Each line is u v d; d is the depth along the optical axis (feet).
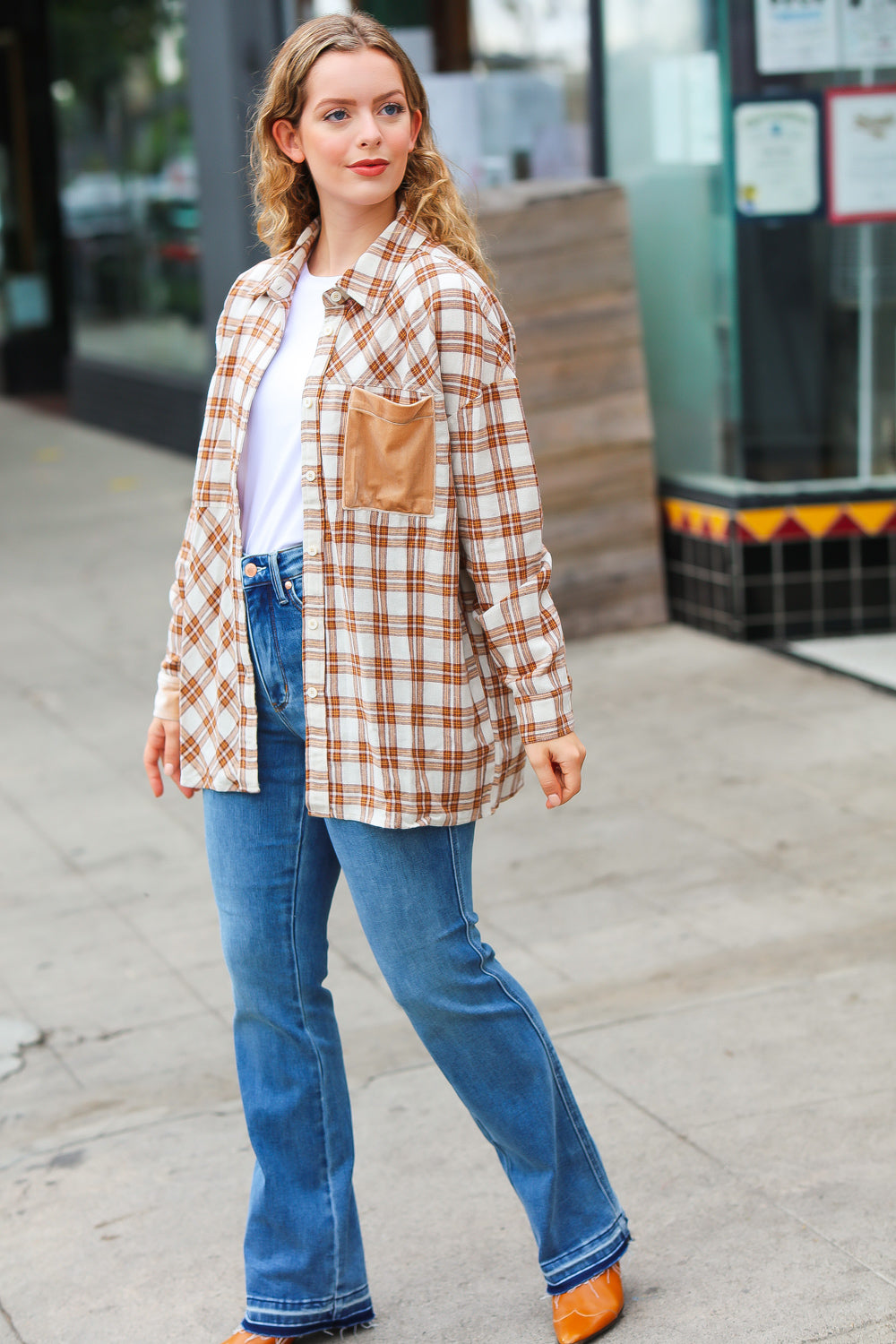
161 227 36.42
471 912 7.11
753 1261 7.94
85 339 42.68
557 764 6.84
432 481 6.61
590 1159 7.47
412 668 6.73
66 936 12.94
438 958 6.93
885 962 11.27
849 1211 8.30
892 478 19.12
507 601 6.73
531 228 19.11
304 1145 7.46
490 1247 8.33
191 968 12.25
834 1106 9.39
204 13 23.50
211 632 7.16
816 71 18.26
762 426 19.03
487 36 22.77
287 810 7.12
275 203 7.16
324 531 6.68
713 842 13.78
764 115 18.34
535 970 11.60
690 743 16.30
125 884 13.93
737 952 11.65
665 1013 10.73
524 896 12.96
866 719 16.62
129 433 39.42
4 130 46.60
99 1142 9.78
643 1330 7.45
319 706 6.79
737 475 19.16
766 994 10.92
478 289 6.59
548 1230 7.39
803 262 18.69
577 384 19.67
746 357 18.85
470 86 22.76
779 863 13.23
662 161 19.79
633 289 19.76
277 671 6.90
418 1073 10.25
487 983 7.06
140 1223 8.86
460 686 6.80
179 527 28.84
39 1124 10.11
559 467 19.75
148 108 36.24
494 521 6.68
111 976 12.18
